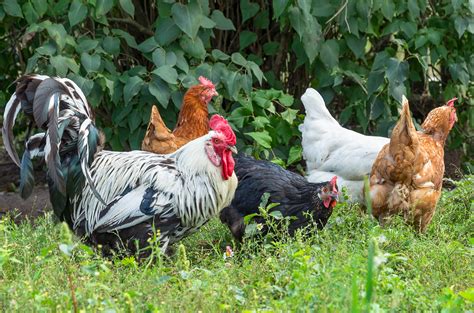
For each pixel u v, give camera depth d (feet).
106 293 16.72
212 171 21.12
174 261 21.79
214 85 28.78
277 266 18.83
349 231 23.34
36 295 16.19
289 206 23.04
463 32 31.60
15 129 36.47
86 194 21.35
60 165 20.39
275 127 31.27
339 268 17.70
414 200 24.22
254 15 32.37
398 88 31.01
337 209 24.77
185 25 28.84
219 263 19.70
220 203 21.50
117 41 29.71
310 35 30.32
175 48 29.58
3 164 36.42
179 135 27.35
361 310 15.28
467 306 17.24
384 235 21.93
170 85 29.40
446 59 33.14
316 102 28.58
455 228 25.25
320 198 22.90
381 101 32.09
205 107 27.53
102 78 28.94
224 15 33.50
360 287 16.93
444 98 34.63
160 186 20.85
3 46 33.32
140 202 20.72
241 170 23.89
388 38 34.32
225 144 21.08
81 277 17.93
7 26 32.09
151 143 26.07
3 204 31.24
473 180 28.12
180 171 21.25
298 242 20.15
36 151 21.20
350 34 31.32
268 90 31.50
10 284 17.76
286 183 23.40
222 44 33.68
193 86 27.63
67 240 15.11
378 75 31.27
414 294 17.37
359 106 32.22
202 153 21.16
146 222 20.86
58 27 28.53
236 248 24.00
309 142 28.27
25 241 21.80
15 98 20.95
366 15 30.53
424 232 24.90
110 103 31.27
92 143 20.77
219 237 24.67
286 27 33.04
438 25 33.06
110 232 20.97
